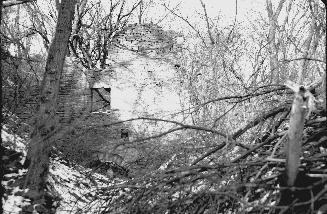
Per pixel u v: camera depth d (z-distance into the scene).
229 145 4.35
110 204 4.30
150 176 4.14
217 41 11.16
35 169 6.15
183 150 4.51
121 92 17.27
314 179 3.46
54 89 6.67
